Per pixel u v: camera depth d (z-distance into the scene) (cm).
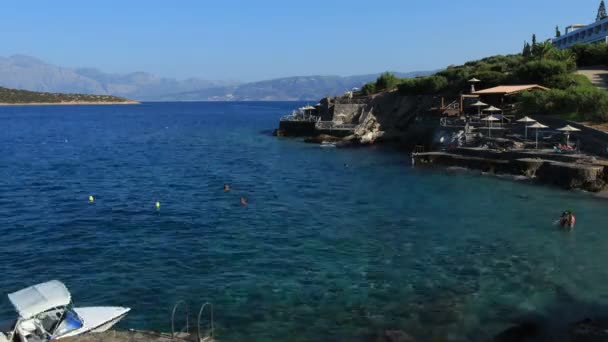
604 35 11156
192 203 4244
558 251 2847
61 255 2917
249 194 4588
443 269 2608
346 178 5319
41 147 8712
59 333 1817
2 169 6103
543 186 4538
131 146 8881
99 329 1944
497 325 1988
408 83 9625
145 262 2789
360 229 3366
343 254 2870
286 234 3284
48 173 5838
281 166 6281
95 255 2914
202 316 2134
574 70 8344
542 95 6319
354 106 9856
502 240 3066
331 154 7381
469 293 2303
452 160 5822
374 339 1892
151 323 2080
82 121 17538
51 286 1964
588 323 1933
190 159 7062
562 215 3403
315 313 2141
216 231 3388
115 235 3312
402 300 2245
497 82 8431
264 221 3622
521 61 9350
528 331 1911
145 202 4291
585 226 3319
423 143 7388
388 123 9225
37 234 3338
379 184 4919
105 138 10581
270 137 10288
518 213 3675
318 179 5303
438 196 4288
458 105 8119
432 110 8294
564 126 5541
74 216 3812
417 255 2830
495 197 4181
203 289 2408
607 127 5134
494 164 5294
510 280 2444
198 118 19738
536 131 5431
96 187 4975
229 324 2059
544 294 2275
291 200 4303
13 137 10775
